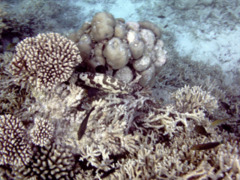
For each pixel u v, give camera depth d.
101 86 0.99
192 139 0.90
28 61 0.80
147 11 2.63
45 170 0.76
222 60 2.15
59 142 0.82
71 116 0.86
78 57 0.89
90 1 2.59
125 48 0.99
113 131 0.86
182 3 2.58
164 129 1.02
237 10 2.47
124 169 0.79
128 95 1.06
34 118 0.84
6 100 0.96
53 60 0.83
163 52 1.19
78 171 0.82
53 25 2.06
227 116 1.35
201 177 0.72
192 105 1.12
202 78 1.83
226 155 0.75
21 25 1.68
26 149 0.75
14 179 0.74
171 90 1.60
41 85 0.82
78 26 2.33
